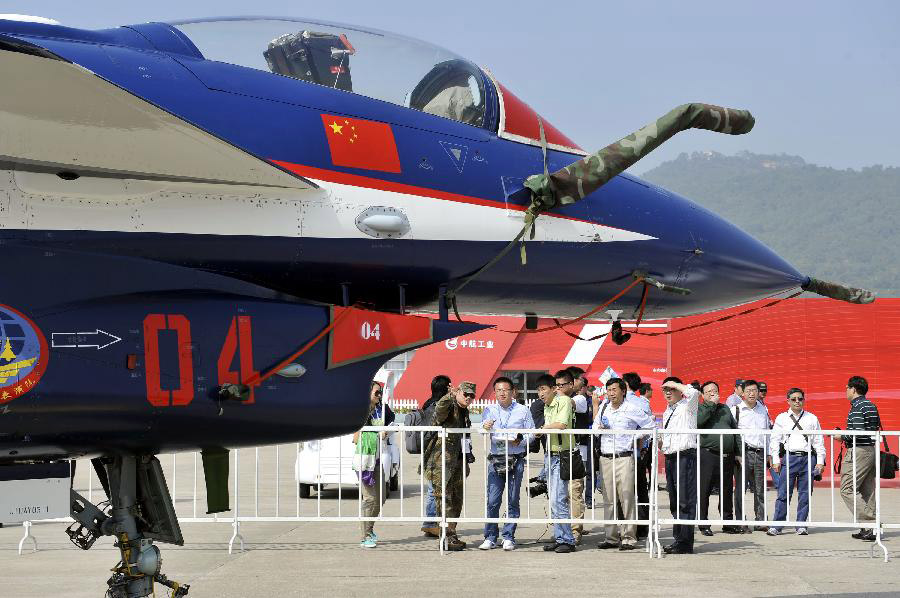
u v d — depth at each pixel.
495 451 10.93
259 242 6.47
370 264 6.90
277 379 6.41
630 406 11.17
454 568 9.73
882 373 19.42
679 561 10.23
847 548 11.17
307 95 6.91
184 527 12.64
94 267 6.02
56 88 5.26
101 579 9.15
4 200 5.95
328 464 15.18
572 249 7.61
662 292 8.20
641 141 7.06
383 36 7.65
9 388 5.59
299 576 9.24
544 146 7.81
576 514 11.38
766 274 8.50
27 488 5.93
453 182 7.16
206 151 5.95
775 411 19.92
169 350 6.09
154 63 6.58
